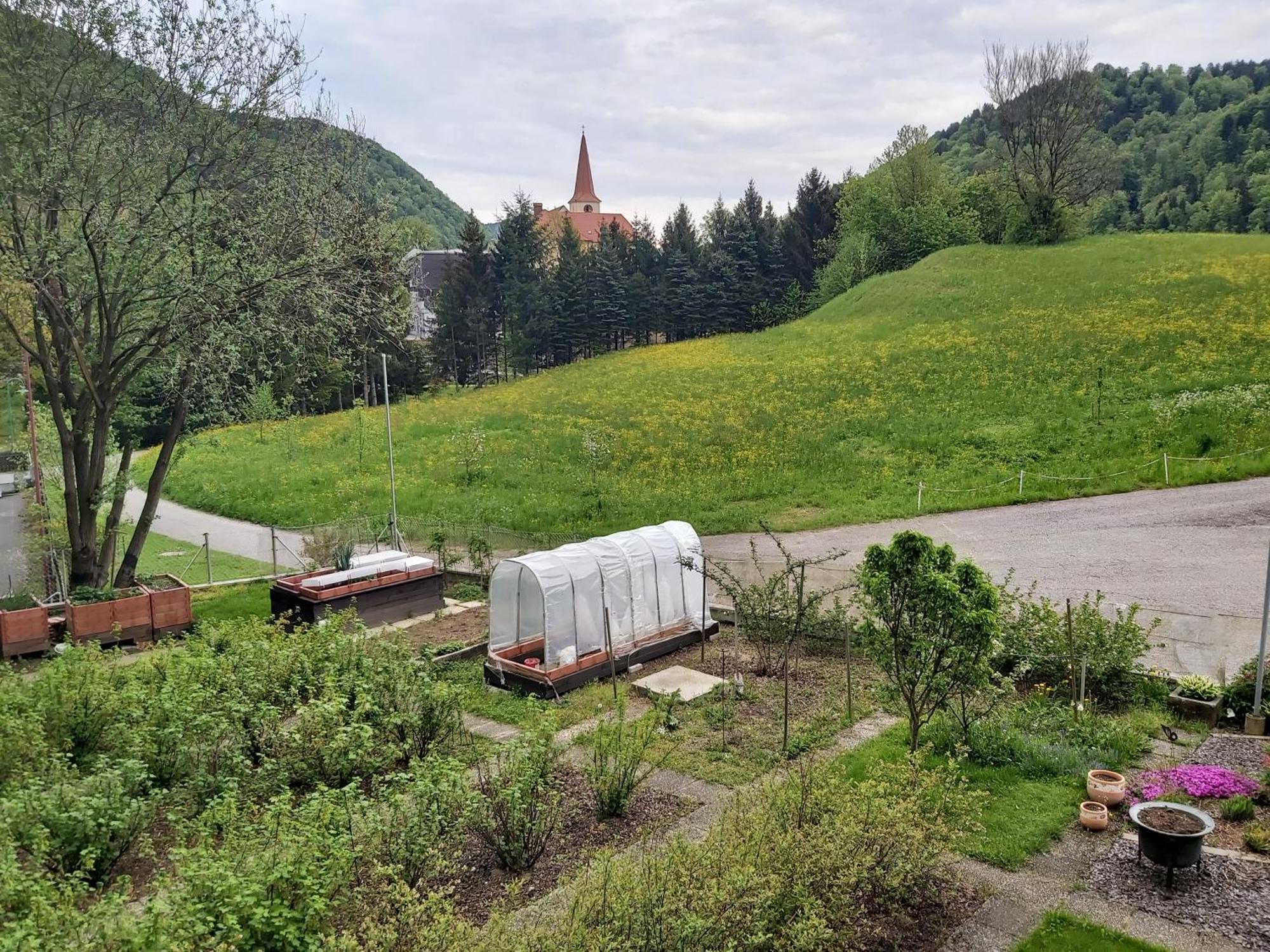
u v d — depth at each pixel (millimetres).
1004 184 75500
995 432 29312
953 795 7902
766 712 11789
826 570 16656
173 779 9156
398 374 62625
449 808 7691
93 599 15805
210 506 32188
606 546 14305
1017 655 12141
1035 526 20750
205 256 16281
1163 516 20359
